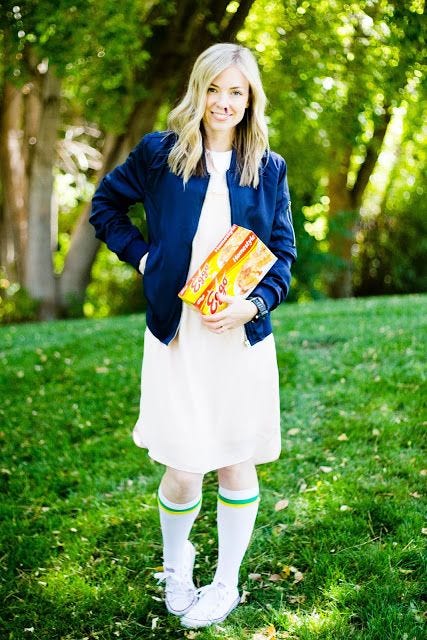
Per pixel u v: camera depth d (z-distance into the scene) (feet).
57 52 22.22
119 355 18.75
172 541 7.89
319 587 8.16
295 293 45.34
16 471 12.05
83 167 41.88
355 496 10.05
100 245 39.24
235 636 7.62
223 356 7.19
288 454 11.70
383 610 7.59
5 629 8.01
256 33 26.66
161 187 7.09
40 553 9.45
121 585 8.60
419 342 17.01
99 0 21.15
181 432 7.18
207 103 6.88
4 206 44.14
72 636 7.86
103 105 29.68
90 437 13.39
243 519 7.65
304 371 15.79
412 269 54.65
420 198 53.57
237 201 6.99
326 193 52.49
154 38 26.21
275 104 29.19
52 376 17.28
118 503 10.61
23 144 41.32
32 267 37.96
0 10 19.16
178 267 7.01
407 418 12.50
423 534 8.96
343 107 29.43
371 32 22.76
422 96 21.67
